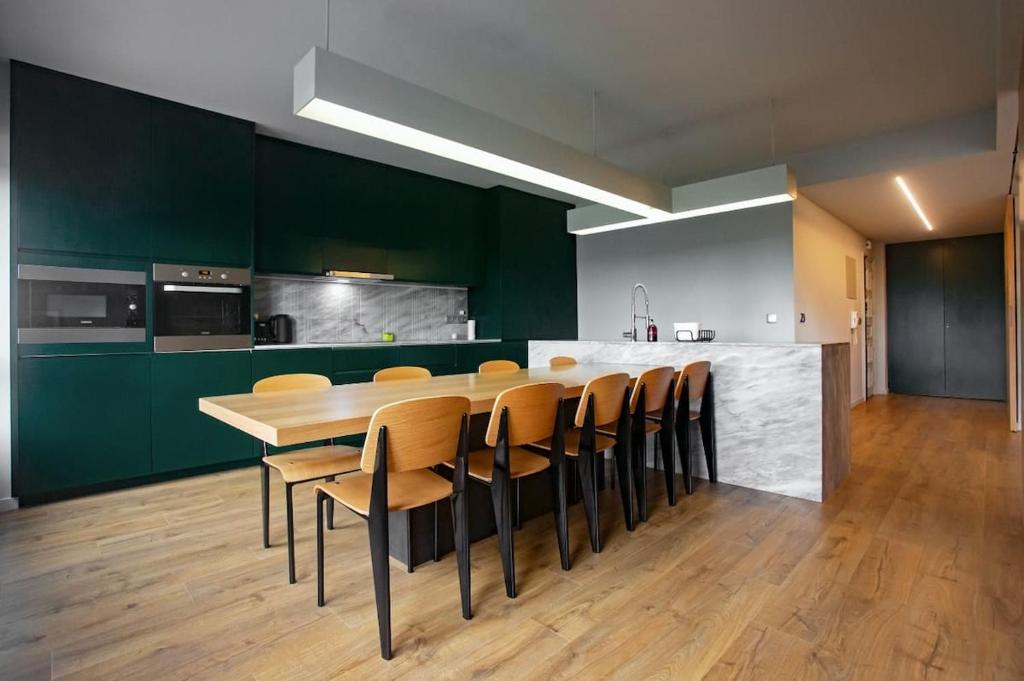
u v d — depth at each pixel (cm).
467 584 181
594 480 234
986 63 315
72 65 306
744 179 358
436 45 290
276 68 312
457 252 566
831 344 320
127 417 333
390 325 545
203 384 363
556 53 300
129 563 226
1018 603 186
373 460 160
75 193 317
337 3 250
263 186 420
